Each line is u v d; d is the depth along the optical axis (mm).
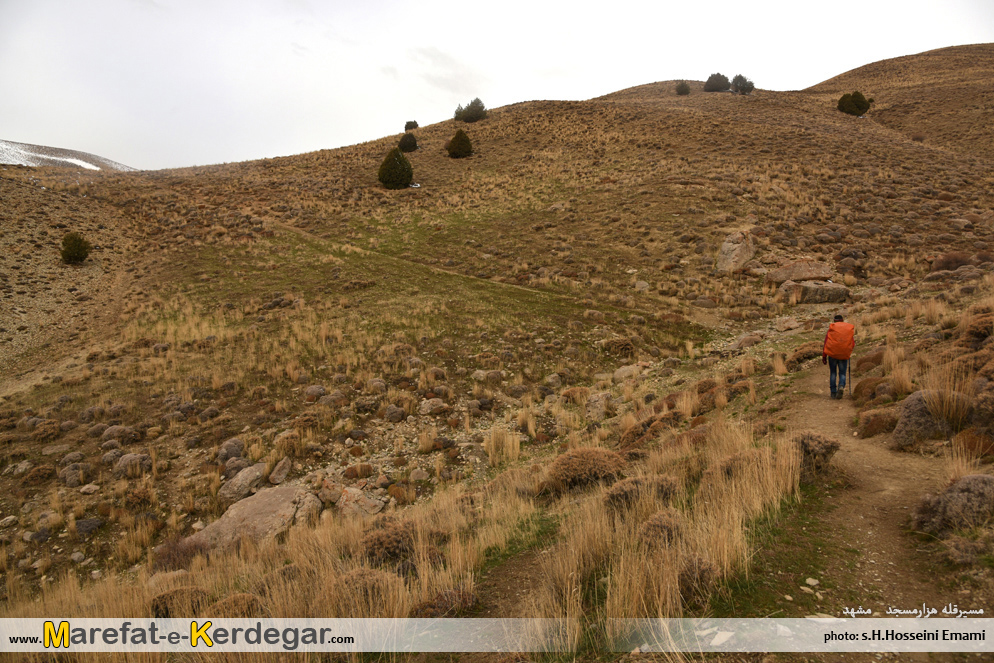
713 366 13414
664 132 42281
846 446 6059
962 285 13727
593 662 2916
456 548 4816
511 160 40812
